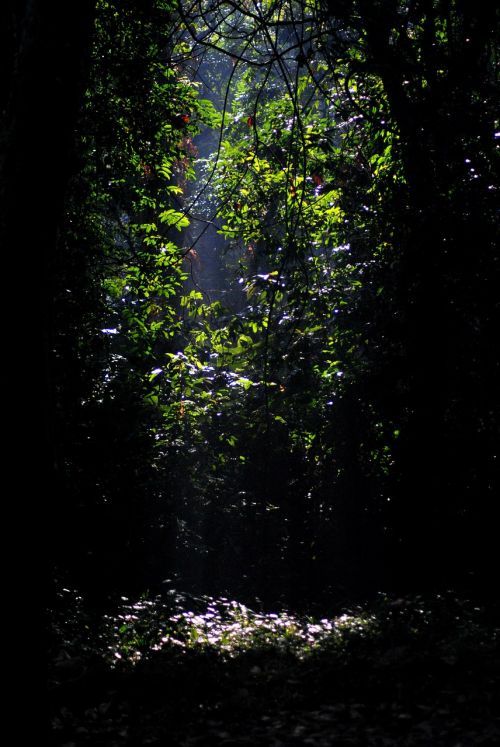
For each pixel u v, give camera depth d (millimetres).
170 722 6930
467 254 10141
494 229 9891
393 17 8648
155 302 15273
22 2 5621
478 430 12125
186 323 15141
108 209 13414
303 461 17594
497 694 7074
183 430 15117
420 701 7141
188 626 10422
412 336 11492
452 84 9148
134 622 10539
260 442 17000
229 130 16938
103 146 12586
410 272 10852
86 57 5230
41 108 4996
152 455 14273
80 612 10734
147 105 12797
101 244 13016
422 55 9406
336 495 17000
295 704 7422
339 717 6953
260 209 14938
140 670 8266
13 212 4953
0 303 4914
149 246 13828
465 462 12250
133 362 14203
